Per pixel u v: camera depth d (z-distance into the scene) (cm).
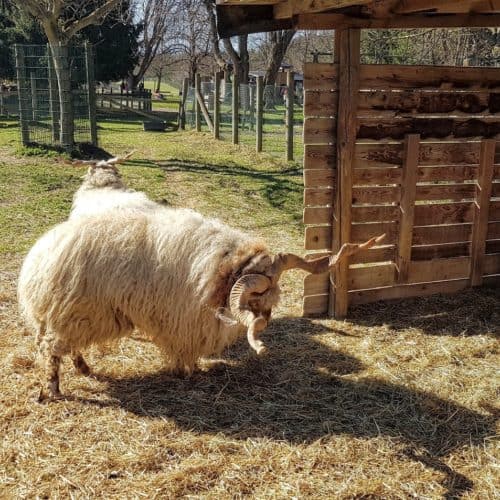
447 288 329
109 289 209
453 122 308
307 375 242
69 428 199
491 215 333
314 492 172
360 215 300
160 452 187
